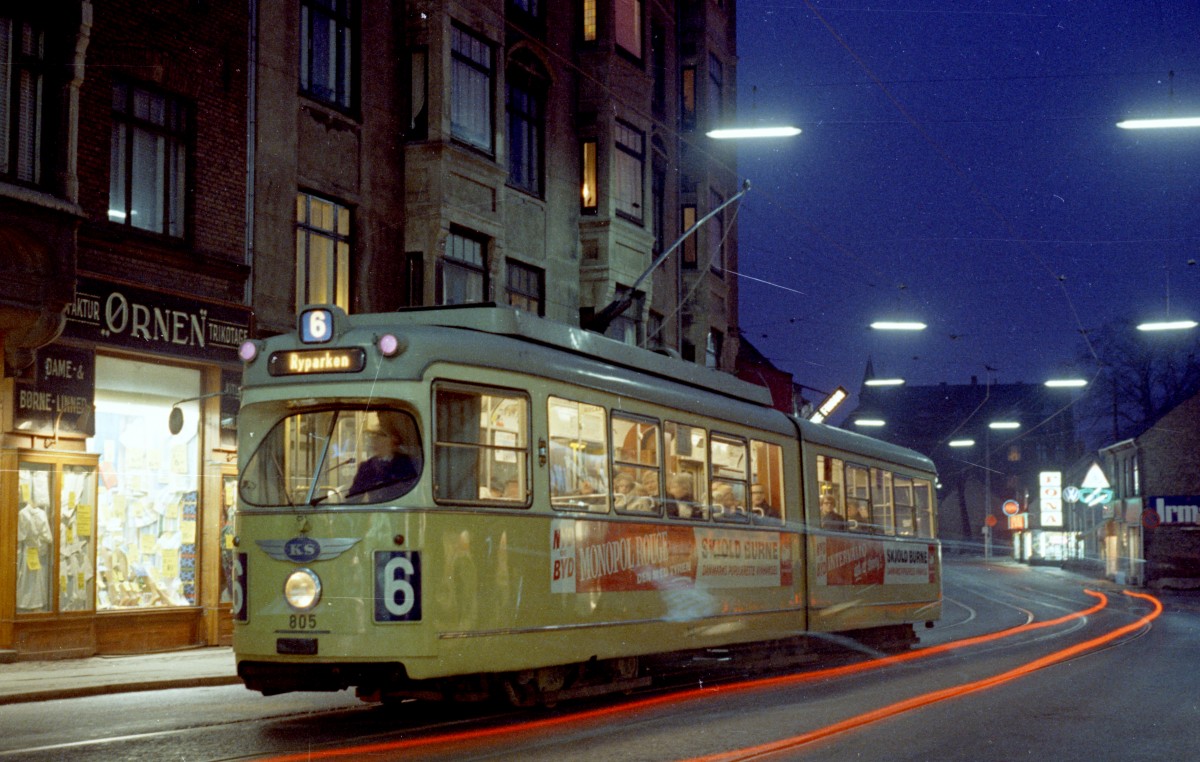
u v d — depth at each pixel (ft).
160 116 60.95
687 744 32.27
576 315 92.84
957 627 95.09
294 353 36.58
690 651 49.29
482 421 37.04
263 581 35.40
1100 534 238.07
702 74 114.32
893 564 67.10
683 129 113.91
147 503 59.77
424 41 76.84
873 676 53.11
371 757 29.84
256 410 36.83
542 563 38.45
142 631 58.75
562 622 39.14
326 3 71.72
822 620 57.82
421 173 76.48
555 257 90.58
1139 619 104.99
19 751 30.17
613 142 94.53
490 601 36.35
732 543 50.11
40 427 54.24
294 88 68.39
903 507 69.72
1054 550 275.18
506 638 36.73
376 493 34.96
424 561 34.60
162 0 60.59
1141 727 36.96
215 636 61.72
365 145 73.56
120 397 58.65
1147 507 196.65
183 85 61.67
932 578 72.95
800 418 58.59
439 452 35.55
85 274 56.03
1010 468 356.79
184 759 29.25
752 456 52.75
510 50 85.66
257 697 44.27
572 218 92.94
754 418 53.36
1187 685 48.88
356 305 72.54
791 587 55.06
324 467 35.73
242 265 64.18
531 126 89.25
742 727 35.78
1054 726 36.91
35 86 53.01
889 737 34.27
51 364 54.75
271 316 66.23
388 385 35.55
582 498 40.70
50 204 51.80
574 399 40.83
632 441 43.93
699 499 48.06
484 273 81.61
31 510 54.03
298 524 35.17
